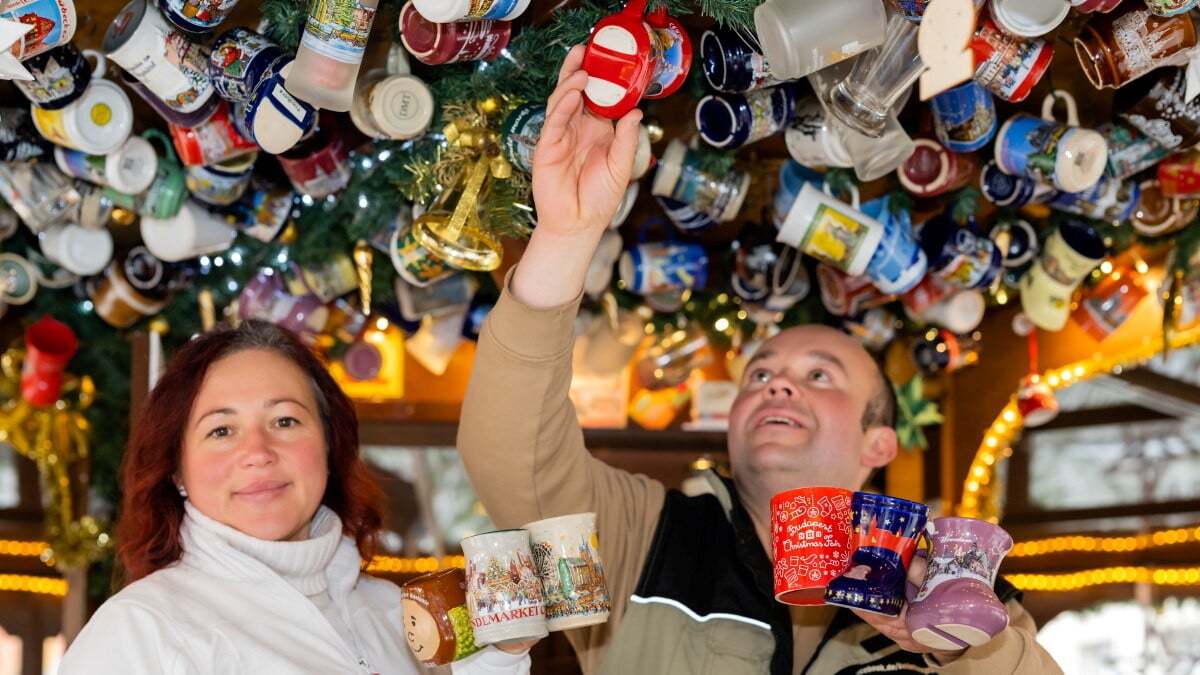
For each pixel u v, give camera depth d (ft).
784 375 8.73
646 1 6.77
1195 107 8.14
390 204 9.37
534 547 6.19
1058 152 8.24
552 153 6.27
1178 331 11.82
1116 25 7.23
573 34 7.13
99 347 12.01
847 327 12.25
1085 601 17.56
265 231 9.60
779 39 6.54
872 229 9.11
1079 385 16.71
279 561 6.44
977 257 10.04
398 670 6.79
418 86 7.71
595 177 6.36
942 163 8.86
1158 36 7.14
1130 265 11.60
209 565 6.39
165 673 5.88
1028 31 6.77
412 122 7.70
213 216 9.43
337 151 8.55
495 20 7.09
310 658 6.27
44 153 8.68
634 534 8.32
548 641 14.44
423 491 18.29
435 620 6.02
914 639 5.95
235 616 6.22
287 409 6.59
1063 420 16.85
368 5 6.74
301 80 6.83
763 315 11.53
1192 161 9.14
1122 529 16.60
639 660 7.92
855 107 7.04
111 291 10.52
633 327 11.98
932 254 9.97
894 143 7.43
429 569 16.69
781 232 9.27
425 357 12.05
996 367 13.53
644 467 13.10
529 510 7.36
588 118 6.48
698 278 10.63
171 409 6.62
